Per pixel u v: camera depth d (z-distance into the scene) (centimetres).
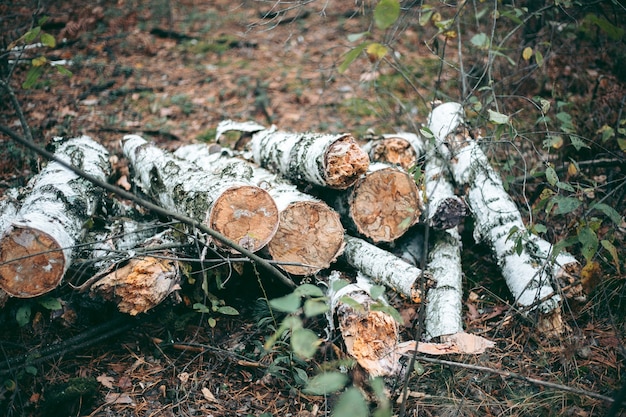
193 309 364
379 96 636
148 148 432
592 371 324
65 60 704
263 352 334
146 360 341
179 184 365
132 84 675
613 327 335
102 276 324
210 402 314
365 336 308
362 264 361
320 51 752
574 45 587
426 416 299
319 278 357
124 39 767
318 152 353
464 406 303
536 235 374
